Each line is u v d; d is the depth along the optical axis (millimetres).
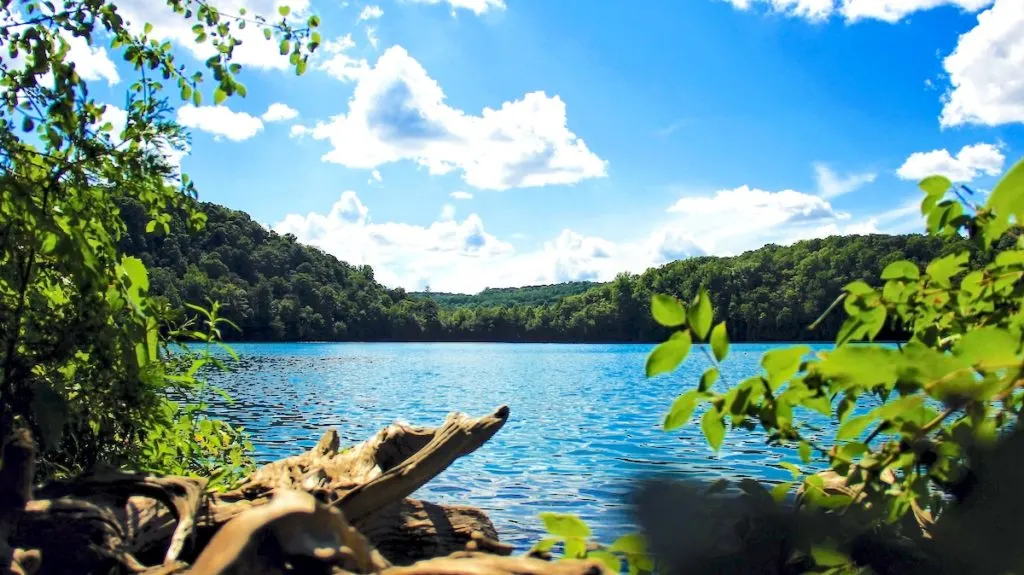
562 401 24891
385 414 20312
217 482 3693
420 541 3201
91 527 1875
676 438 14570
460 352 91125
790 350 1136
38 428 2666
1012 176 974
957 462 1150
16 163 3102
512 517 7797
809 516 1236
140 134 3412
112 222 3555
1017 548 1063
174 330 3719
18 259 2711
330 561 1190
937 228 1396
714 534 1234
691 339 1160
